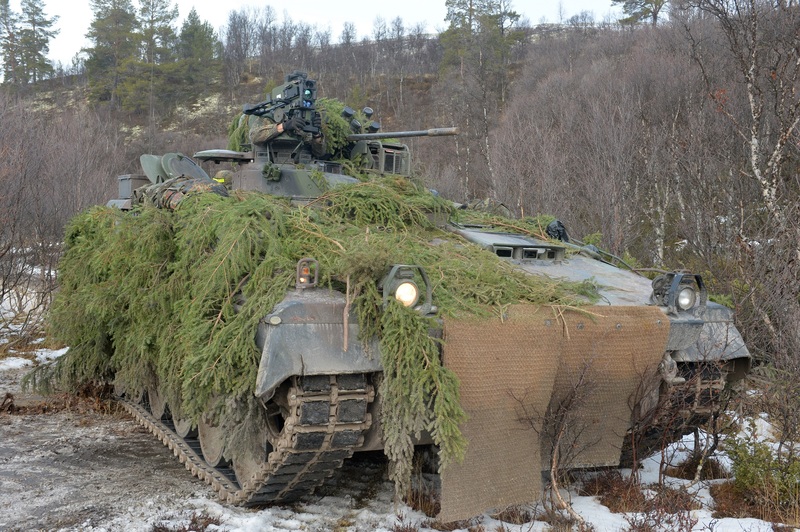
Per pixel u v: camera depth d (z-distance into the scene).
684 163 15.25
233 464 5.80
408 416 4.70
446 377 4.71
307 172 7.62
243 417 5.07
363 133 9.06
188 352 5.25
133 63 55.69
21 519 5.43
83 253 8.27
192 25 63.19
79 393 9.20
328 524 5.42
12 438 7.71
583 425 5.68
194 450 6.72
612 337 5.34
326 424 4.69
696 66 19.58
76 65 71.00
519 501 5.35
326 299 4.75
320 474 5.33
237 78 64.75
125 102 54.56
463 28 43.75
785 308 8.00
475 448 5.07
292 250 5.40
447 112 40.72
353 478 6.46
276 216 5.71
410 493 5.80
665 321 5.49
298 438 4.65
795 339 6.79
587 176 18.75
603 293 5.84
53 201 16.22
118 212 7.51
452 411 4.71
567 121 22.70
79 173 20.14
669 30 26.16
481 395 4.96
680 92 20.16
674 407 5.91
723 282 10.46
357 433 4.85
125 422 8.49
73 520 5.41
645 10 38.91
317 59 71.94
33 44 57.44
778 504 5.78
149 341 6.38
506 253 6.50
